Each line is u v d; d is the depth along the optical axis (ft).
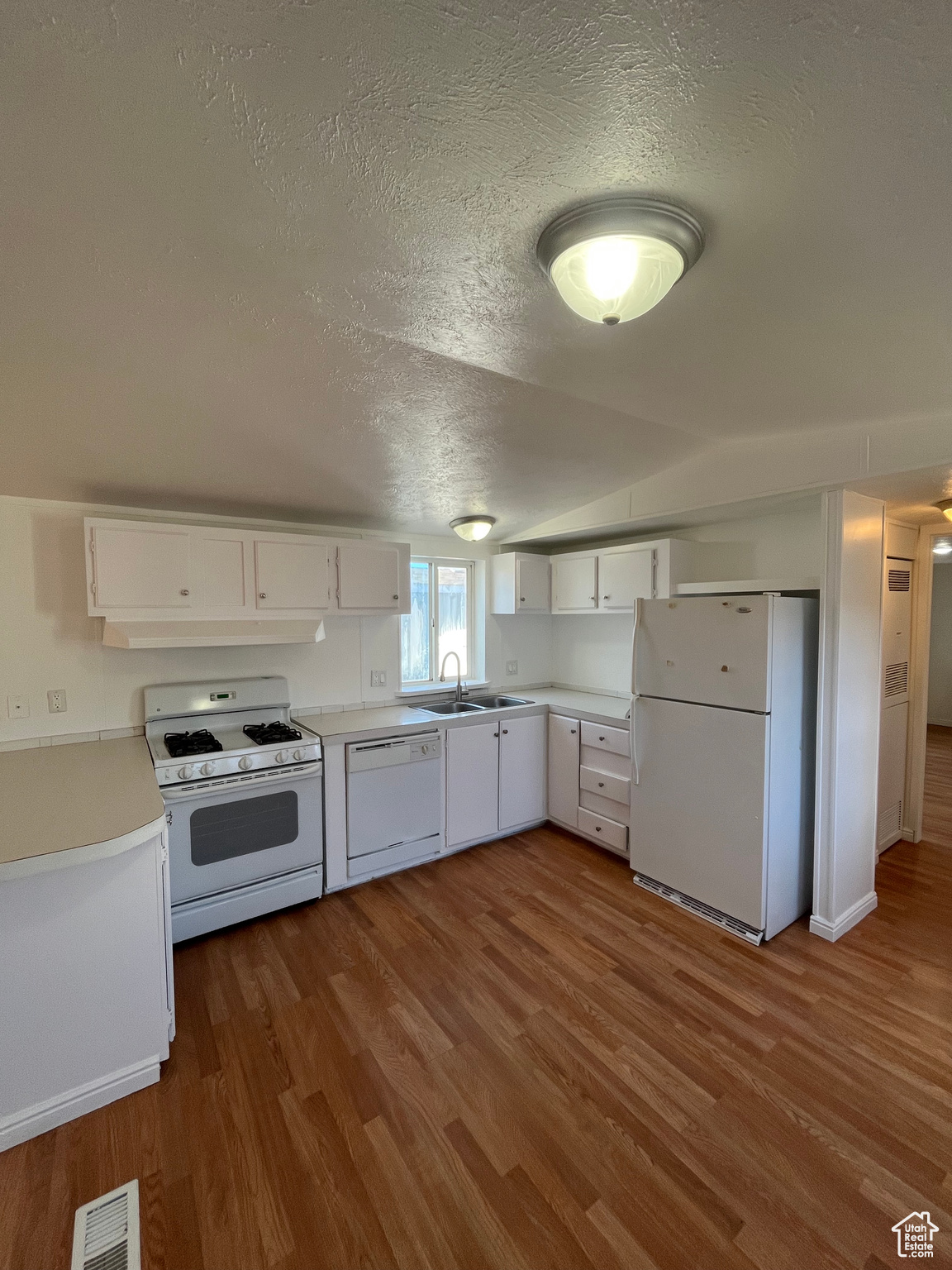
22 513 8.37
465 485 9.71
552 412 7.13
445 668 13.32
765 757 8.14
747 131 2.89
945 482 7.52
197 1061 6.15
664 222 3.42
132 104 2.86
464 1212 4.58
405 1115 5.48
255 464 8.06
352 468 8.56
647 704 9.77
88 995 5.48
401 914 9.09
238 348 5.38
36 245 3.92
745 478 8.57
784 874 8.60
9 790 6.51
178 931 8.06
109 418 6.51
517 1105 5.58
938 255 3.81
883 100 2.66
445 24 2.38
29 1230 4.44
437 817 10.92
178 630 8.73
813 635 8.86
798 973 7.57
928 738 20.93
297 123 2.95
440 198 3.46
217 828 8.32
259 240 3.90
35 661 8.54
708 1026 6.61
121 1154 5.07
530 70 2.58
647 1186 4.78
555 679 15.34
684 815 9.23
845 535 8.12
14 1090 5.18
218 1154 5.08
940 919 8.93
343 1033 6.54
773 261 3.93
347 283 4.41
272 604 9.59
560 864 10.89
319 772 9.30
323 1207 4.62
